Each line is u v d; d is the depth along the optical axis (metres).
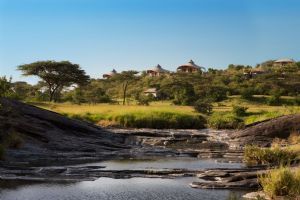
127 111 53.50
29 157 25.86
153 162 26.30
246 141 37.25
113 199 15.41
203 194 16.28
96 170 21.42
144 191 16.88
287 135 37.06
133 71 110.94
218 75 144.88
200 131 47.06
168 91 115.88
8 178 19.05
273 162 24.00
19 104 37.00
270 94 114.44
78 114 52.22
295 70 153.38
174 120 52.00
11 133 28.97
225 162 26.25
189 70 167.38
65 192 16.47
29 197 15.41
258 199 14.88
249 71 146.88
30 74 88.62
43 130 33.31
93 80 154.25
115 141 38.69
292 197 14.84
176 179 19.84
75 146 31.52
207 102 70.00
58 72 89.31
